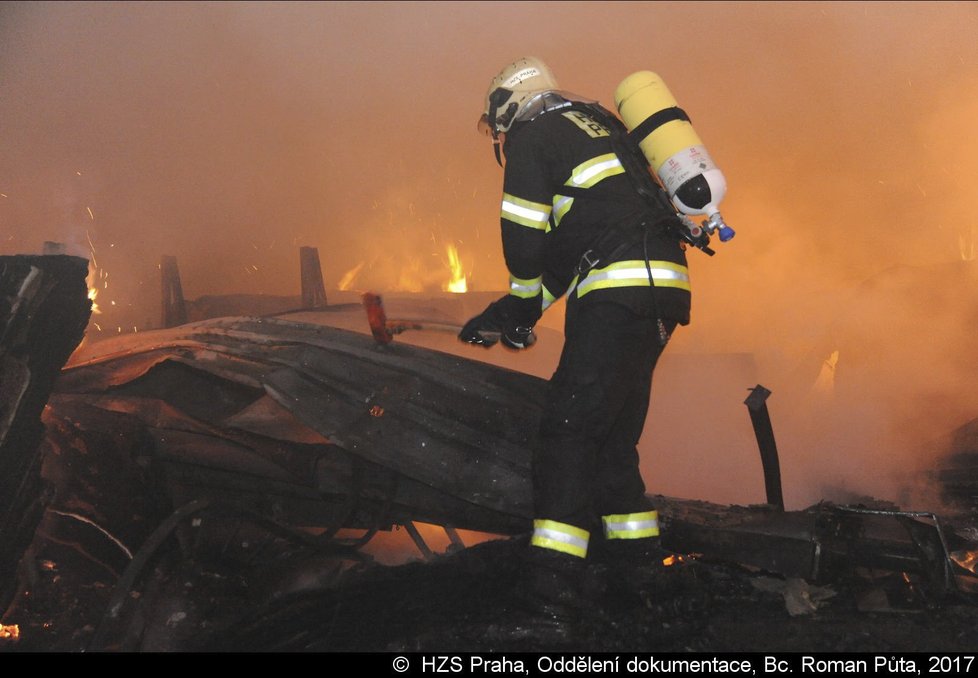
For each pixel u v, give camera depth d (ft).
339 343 9.94
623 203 7.92
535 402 9.50
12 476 8.76
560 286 8.61
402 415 9.24
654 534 8.45
